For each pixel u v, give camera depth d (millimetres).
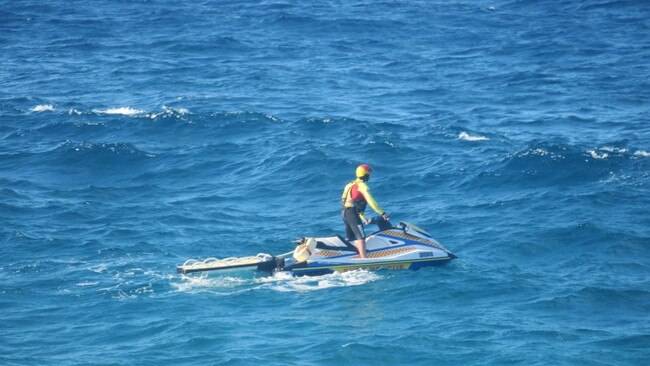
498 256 44750
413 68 100875
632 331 35469
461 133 70188
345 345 33531
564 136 69188
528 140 68000
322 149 64062
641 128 71812
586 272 42531
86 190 57156
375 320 36531
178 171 61750
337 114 76875
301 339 34500
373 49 112125
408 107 81312
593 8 139250
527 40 116812
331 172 59906
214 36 117250
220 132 71125
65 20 131000
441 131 70938
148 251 45594
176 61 103312
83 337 35031
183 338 34562
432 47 113750
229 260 42000
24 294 39688
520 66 101438
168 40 115875
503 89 89688
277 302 38688
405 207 53250
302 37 119312
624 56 105688
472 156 63344
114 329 35781
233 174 60875
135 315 37250
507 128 72938
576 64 101875
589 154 60844
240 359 32469
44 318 37062
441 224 49656
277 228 49812
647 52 107562
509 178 57844
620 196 53781
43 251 45625
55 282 41156
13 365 32125
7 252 45312
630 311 37781
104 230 49000
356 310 37688
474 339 34500
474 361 32594
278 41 116188
